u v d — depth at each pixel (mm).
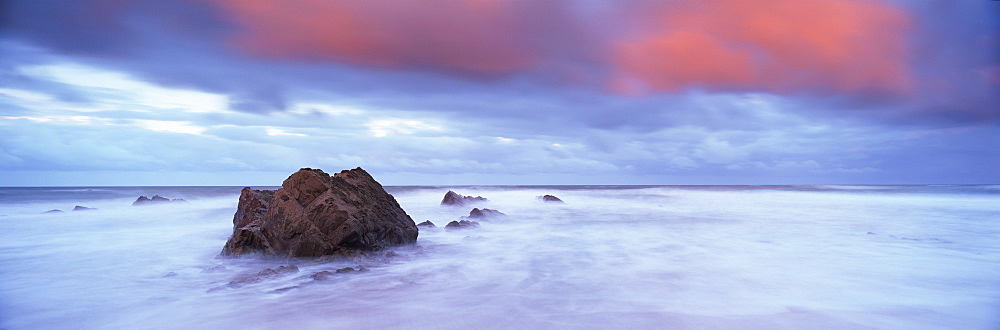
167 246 15039
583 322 7301
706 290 9391
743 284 9859
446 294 9148
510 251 14156
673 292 9211
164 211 27891
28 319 7758
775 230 19156
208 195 47812
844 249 14305
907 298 8648
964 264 11766
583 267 11836
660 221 23047
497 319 7480
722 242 15977
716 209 31328
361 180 15438
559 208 32375
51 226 20969
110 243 15680
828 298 8688
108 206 32750
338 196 13289
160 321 7609
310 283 9977
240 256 12570
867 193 47188
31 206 34094
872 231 18688
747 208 31875
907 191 49031
